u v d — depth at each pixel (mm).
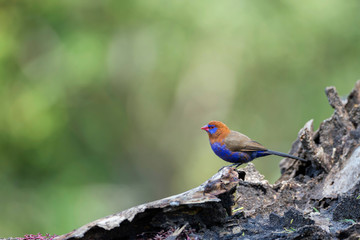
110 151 20734
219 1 18312
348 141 5648
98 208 17156
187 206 4531
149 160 22766
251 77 21547
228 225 4602
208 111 22719
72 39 18734
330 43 19625
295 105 21203
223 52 20531
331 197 5016
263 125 21984
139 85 22109
